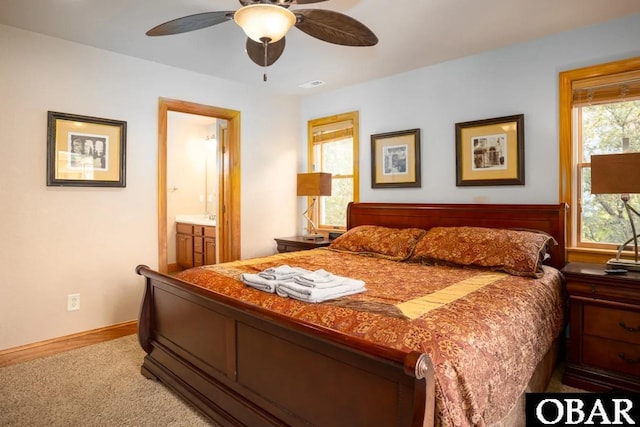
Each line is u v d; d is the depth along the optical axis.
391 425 1.18
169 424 1.94
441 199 3.49
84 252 3.01
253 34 1.83
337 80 3.94
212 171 6.24
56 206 2.88
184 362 2.15
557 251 2.77
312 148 4.59
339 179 4.37
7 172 2.65
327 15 1.84
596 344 2.25
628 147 2.63
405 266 2.69
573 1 2.35
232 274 2.29
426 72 3.54
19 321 2.71
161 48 3.05
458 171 3.34
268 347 1.63
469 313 1.56
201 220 5.73
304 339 1.45
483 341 1.38
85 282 3.02
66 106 2.90
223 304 1.77
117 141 3.16
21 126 2.71
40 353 2.78
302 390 1.48
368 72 3.68
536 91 2.94
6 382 2.39
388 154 3.83
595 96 2.73
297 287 1.78
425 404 1.04
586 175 2.81
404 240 3.04
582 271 2.33
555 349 2.46
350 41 2.08
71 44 2.92
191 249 5.54
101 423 1.95
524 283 2.15
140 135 3.31
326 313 1.58
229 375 1.85
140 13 2.46
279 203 4.46
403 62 3.42
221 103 3.87
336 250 3.44
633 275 2.19
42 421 1.97
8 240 2.66
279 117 4.44
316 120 4.50
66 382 2.39
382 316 1.49
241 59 3.31
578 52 2.75
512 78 3.05
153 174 3.40
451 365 1.21
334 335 1.28
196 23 1.88
